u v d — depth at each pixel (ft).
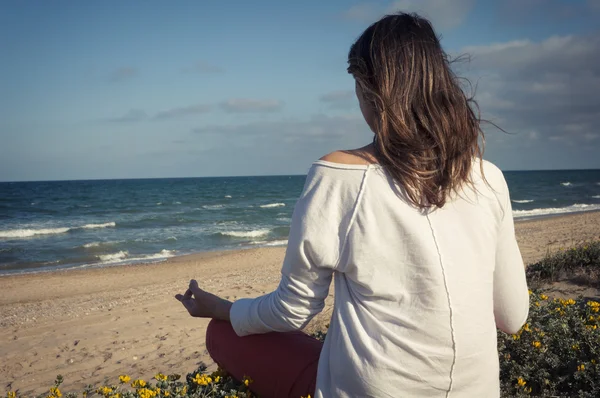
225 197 210.59
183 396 6.55
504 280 4.40
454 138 3.84
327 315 19.02
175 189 288.92
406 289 3.75
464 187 3.97
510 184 271.49
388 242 3.74
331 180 3.85
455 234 3.83
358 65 4.15
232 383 6.18
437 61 3.97
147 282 42.16
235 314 4.92
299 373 4.81
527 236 56.39
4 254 64.08
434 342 3.70
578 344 8.98
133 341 21.22
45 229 90.02
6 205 159.22
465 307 3.76
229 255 58.39
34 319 27.25
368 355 3.78
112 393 7.86
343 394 3.93
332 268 3.91
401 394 3.74
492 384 4.00
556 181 314.35
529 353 8.93
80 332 23.35
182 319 24.59
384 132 3.84
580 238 49.24
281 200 189.57
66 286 42.14
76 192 248.73
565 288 18.97
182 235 81.66
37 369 18.53
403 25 4.06
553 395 8.35
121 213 130.41
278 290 4.23
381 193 3.76
